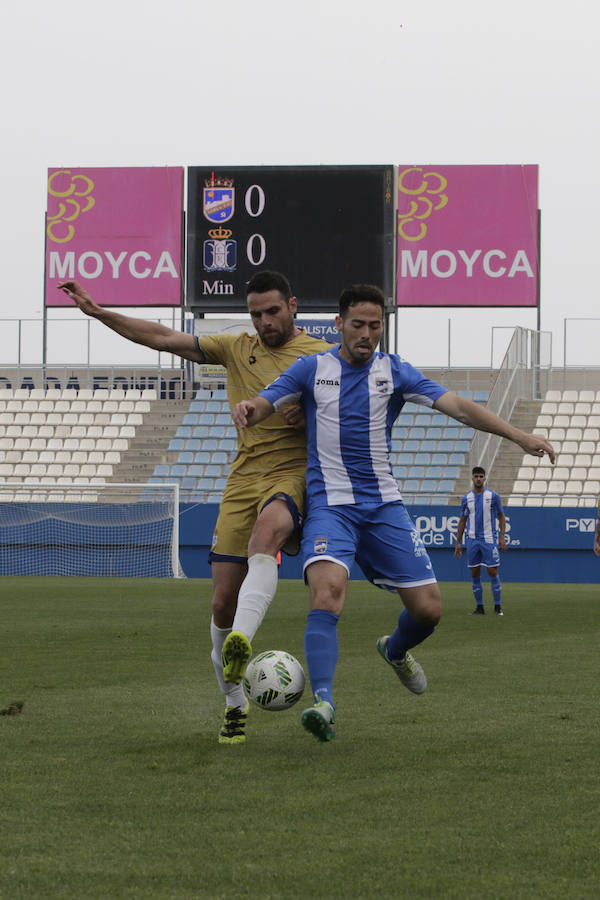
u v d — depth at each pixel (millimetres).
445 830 5688
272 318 8773
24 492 45625
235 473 8812
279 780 6855
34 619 20438
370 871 5016
